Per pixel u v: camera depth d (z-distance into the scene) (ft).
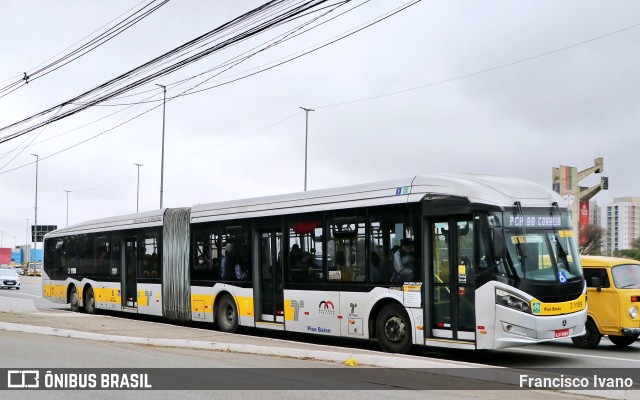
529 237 38.63
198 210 60.54
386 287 42.57
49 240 87.66
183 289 61.11
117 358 39.63
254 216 53.83
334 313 45.98
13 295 123.54
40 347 44.75
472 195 38.73
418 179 42.01
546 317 37.29
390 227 42.83
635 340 51.96
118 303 70.74
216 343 44.29
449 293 39.73
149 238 66.64
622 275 46.93
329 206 47.37
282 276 50.55
